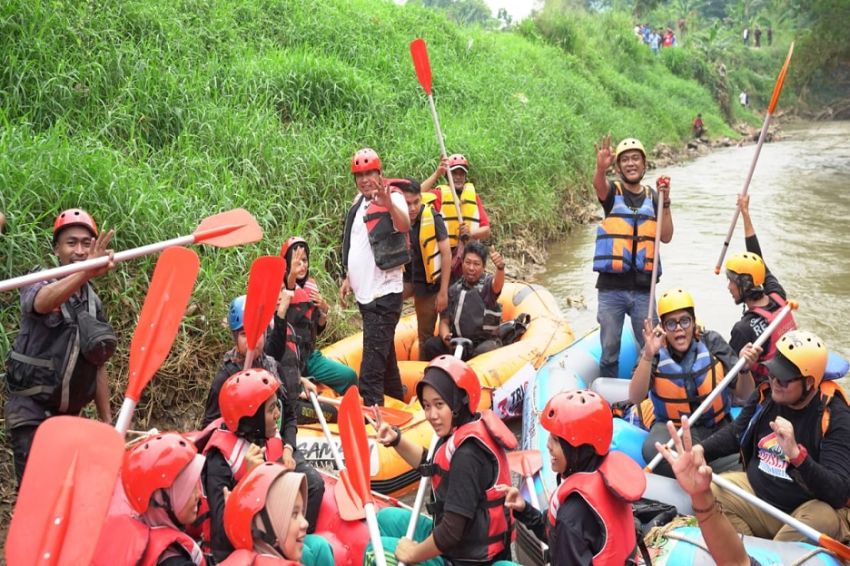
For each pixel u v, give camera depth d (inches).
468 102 452.4
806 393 126.9
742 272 164.7
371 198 182.9
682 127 902.4
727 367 157.1
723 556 100.3
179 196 233.8
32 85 254.2
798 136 1101.1
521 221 380.8
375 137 334.0
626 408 180.2
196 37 339.0
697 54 1259.2
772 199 502.9
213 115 285.1
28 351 131.3
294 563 91.0
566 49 844.6
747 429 137.6
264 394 114.4
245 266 230.1
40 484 70.4
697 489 97.3
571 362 203.8
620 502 100.5
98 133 250.4
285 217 267.9
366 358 188.4
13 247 183.2
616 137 642.2
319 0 458.0
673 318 155.8
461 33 586.6
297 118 327.0
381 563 109.0
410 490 176.4
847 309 276.7
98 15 300.8
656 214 198.4
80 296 136.4
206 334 206.1
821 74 1512.1
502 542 112.7
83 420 72.3
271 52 367.9
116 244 206.7
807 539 126.5
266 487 92.4
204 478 115.6
